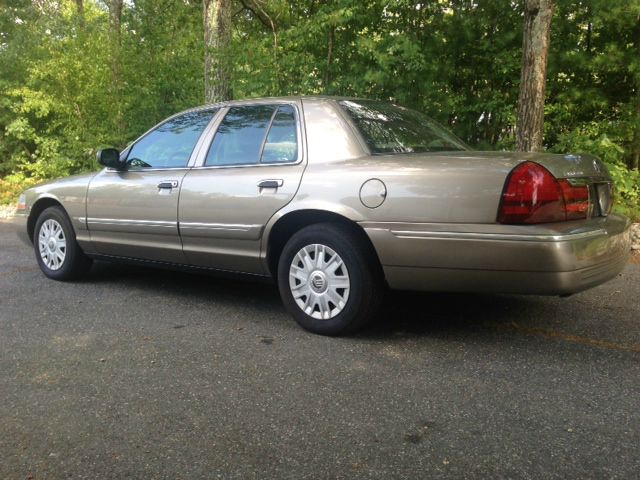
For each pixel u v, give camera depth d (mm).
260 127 4664
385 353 3842
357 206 3936
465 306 4906
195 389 3314
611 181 4184
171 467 2531
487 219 3559
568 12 9227
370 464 2525
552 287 3502
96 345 4055
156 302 5191
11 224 10977
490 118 9703
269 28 11164
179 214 4875
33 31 14930
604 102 9234
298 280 4297
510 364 3627
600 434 2754
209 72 10148
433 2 9477
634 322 4453
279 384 3369
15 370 3621
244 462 2561
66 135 13688
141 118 12492
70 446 2719
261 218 4379
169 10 13078
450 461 2539
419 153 4145
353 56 9352
